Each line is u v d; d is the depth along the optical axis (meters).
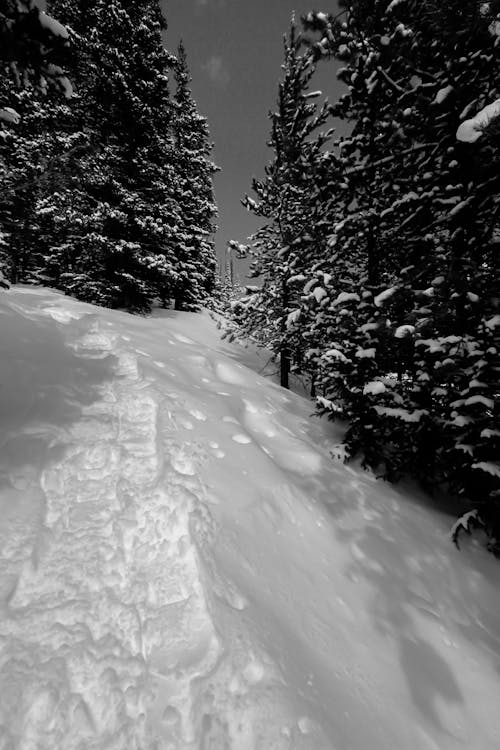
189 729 1.95
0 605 2.36
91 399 4.67
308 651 2.64
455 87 4.80
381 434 6.39
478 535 5.37
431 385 5.71
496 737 2.63
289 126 12.88
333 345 6.66
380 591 3.68
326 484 5.20
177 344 8.42
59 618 2.38
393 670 2.87
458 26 4.13
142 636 2.35
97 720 1.97
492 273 5.12
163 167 17.30
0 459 3.34
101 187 14.29
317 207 7.49
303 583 3.30
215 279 28.75
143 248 16.72
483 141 4.61
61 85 3.72
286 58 12.59
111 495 3.39
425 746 2.39
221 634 2.36
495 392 4.93
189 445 4.22
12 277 19.31
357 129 6.57
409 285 5.92
